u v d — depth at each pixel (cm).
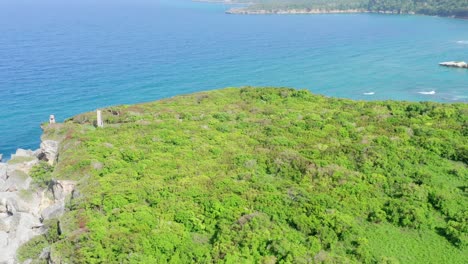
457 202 3528
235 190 3794
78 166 4559
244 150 4706
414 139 4666
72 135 5569
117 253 3089
